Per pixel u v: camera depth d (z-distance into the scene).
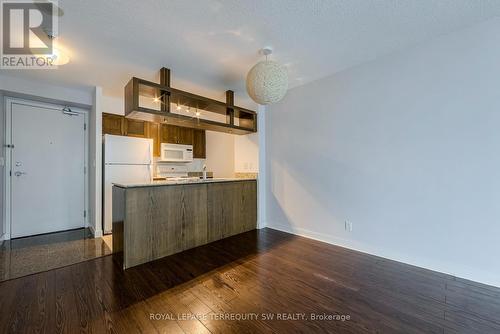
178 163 5.06
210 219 3.12
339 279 2.07
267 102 2.24
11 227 3.25
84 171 3.87
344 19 1.88
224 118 4.89
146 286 1.95
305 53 2.44
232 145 5.04
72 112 3.75
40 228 3.47
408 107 2.35
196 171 5.41
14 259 2.50
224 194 3.32
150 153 3.93
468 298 1.76
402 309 1.63
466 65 2.02
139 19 1.84
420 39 2.20
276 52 2.41
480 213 1.97
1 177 3.10
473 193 2.00
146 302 1.72
